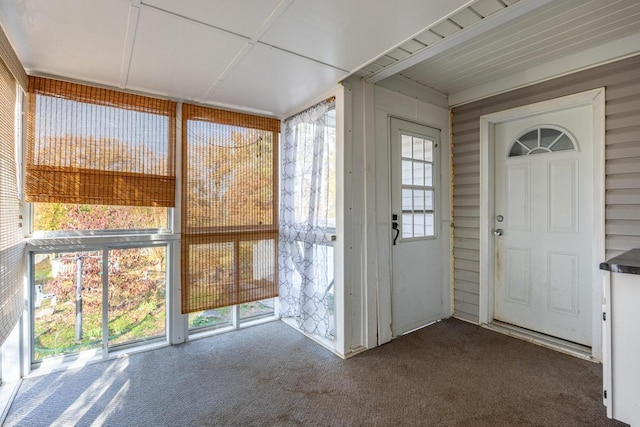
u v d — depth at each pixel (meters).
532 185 2.83
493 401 1.89
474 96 3.09
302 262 2.89
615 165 2.25
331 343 2.66
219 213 2.87
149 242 2.60
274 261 3.18
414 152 3.04
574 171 2.58
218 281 2.86
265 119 3.14
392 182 2.86
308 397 1.94
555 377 2.14
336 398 1.93
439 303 3.25
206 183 2.80
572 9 1.87
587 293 2.51
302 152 2.92
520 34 2.15
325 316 2.68
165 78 2.30
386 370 2.26
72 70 2.14
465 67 2.67
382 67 2.35
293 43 1.85
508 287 3.00
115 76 2.25
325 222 2.65
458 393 1.97
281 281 3.20
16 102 2.01
